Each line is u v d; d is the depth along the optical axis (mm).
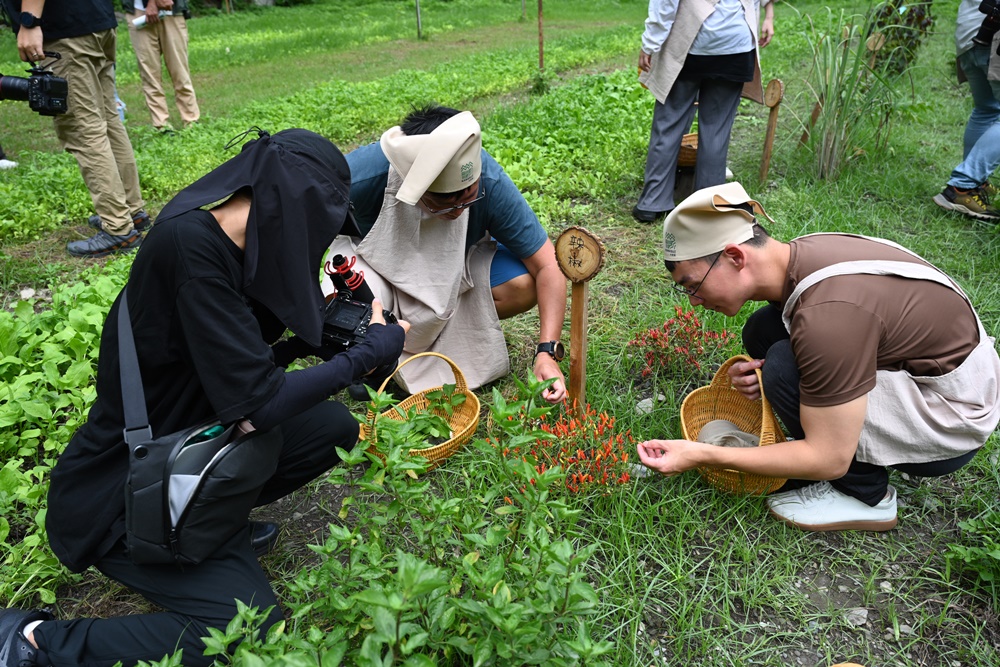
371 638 1484
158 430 1950
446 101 9289
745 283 2424
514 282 3275
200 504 1896
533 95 9141
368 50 15453
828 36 5398
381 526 2344
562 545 1682
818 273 2299
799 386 2416
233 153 6977
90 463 1999
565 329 3807
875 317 2217
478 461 2809
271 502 2562
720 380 2969
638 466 2807
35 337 3506
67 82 4156
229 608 2016
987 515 2578
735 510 2619
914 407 2359
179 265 1758
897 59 6348
